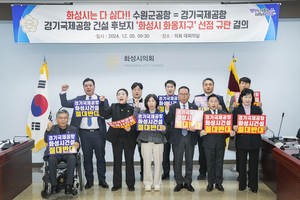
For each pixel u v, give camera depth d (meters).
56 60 5.16
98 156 4.02
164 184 4.12
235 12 4.54
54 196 3.68
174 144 3.76
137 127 3.64
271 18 4.54
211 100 3.66
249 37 4.57
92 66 5.20
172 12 4.54
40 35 4.52
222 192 3.76
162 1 4.87
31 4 4.75
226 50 5.24
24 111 5.16
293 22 5.17
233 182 4.19
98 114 3.97
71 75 5.19
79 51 5.18
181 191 3.82
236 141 3.71
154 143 3.74
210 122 3.62
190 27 4.55
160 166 3.80
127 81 5.24
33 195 3.72
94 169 5.03
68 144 3.57
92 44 5.18
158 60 5.23
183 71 5.25
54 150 3.53
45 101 4.83
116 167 3.81
